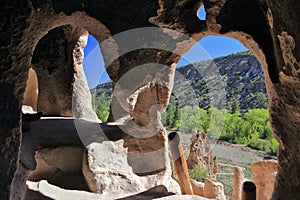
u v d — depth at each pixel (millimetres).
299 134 1982
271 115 2209
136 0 3211
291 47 1658
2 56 1505
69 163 3482
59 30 4809
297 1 1441
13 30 1514
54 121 4262
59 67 5012
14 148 1604
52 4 1991
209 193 3502
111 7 3111
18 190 2326
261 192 3988
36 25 1758
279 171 2250
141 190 3211
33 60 5004
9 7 1480
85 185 3279
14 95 1584
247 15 2508
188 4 3242
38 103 5250
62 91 5047
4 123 1544
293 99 1896
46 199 2818
